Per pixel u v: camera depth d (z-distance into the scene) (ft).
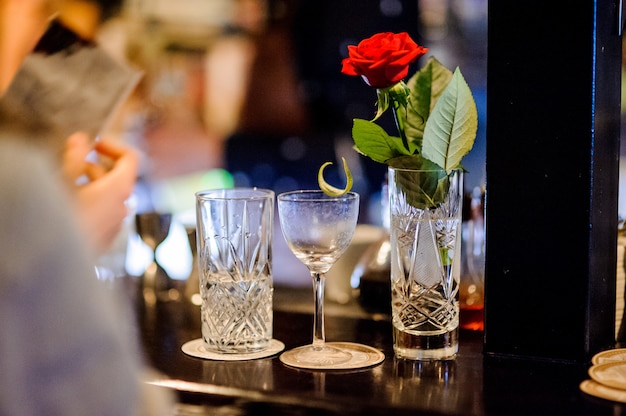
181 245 4.88
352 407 3.03
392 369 3.45
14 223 2.18
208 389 3.25
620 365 3.34
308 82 9.55
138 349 3.83
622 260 3.77
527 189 3.49
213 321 3.72
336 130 9.50
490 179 3.56
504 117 3.51
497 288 3.59
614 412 2.89
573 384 3.19
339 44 9.23
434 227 3.49
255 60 9.74
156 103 9.70
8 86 3.01
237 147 9.99
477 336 3.97
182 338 4.00
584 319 3.43
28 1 3.14
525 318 3.54
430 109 3.55
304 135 9.70
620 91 3.68
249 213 3.69
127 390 2.33
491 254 3.58
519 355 3.57
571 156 3.39
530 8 3.41
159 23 9.53
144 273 4.87
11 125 2.72
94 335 2.27
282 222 3.60
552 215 3.45
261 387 3.23
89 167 3.66
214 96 9.93
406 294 3.55
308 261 3.61
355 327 4.18
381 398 3.07
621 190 3.96
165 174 9.78
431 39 8.34
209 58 9.85
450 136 3.37
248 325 3.72
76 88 3.09
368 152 3.56
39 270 2.19
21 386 2.17
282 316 4.44
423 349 3.54
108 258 4.96
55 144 2.89
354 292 4.38
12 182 2.20
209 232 3.71
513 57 3.46
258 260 3.73
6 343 2.15
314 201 3.49
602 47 3.42
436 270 3.51
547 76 3.41
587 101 3.34
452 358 3.59
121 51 9.43
